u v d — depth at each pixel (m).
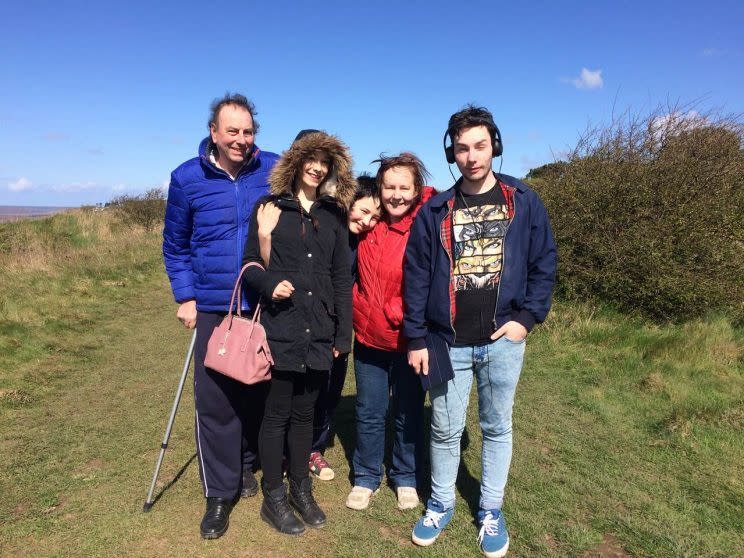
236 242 2.68
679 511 2.82
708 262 6.36
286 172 2.54
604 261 6.80
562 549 2.53
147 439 3.75
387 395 2.92
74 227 18.72
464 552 2.52
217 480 2.72
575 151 7.81
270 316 2.55
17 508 2.85
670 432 3.71
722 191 6.63
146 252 13.82
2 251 12.02
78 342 6.29
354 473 3.11
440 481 2.64
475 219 2.35
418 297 2.47
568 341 5.96
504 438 2.55
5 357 5.38
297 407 2.71
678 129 7.21
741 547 2.52
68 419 4.10
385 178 2.59
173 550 2.53
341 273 2.67
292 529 2.65
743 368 4.85
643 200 6.64
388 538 2.63
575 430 3.84
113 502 2.92
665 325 6.26
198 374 2.68
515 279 2.33
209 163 2.63
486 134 2.24
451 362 2.45
